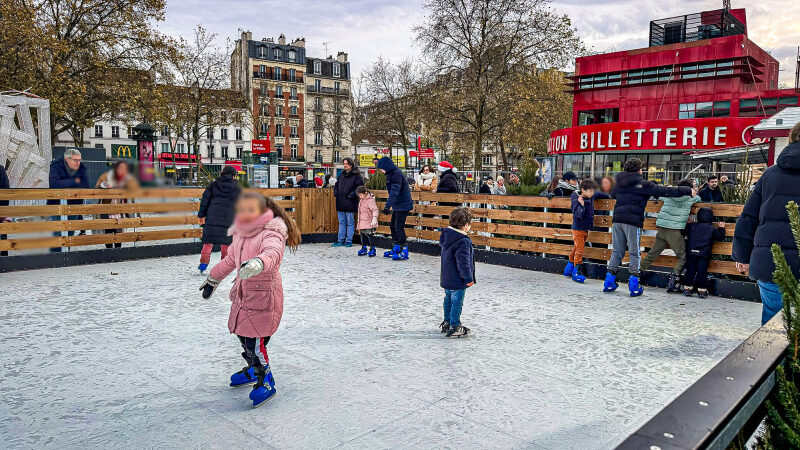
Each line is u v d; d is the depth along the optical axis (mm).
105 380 3547
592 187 6781
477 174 18953
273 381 3301
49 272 7504
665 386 3516
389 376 3674
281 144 71812
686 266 6465
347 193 10297
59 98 19844
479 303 5902
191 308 5480
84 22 22359
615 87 25844
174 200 5031
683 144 22125
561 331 4812
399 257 9055
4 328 4680
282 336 4590
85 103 22203
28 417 2973
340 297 6105
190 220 9289
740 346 1644
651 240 7141
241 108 48562
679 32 25984
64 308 5414
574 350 4262
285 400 3258
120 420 2953
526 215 8375
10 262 7508
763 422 1659
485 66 27266
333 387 3469
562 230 7938
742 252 3699
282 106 71938
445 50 28125
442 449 2648
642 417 3035
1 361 3857
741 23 26812
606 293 6508
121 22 22609
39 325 4789
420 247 9906
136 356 4023
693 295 6363
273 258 2979
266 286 3146
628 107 25672
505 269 8289
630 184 6289
